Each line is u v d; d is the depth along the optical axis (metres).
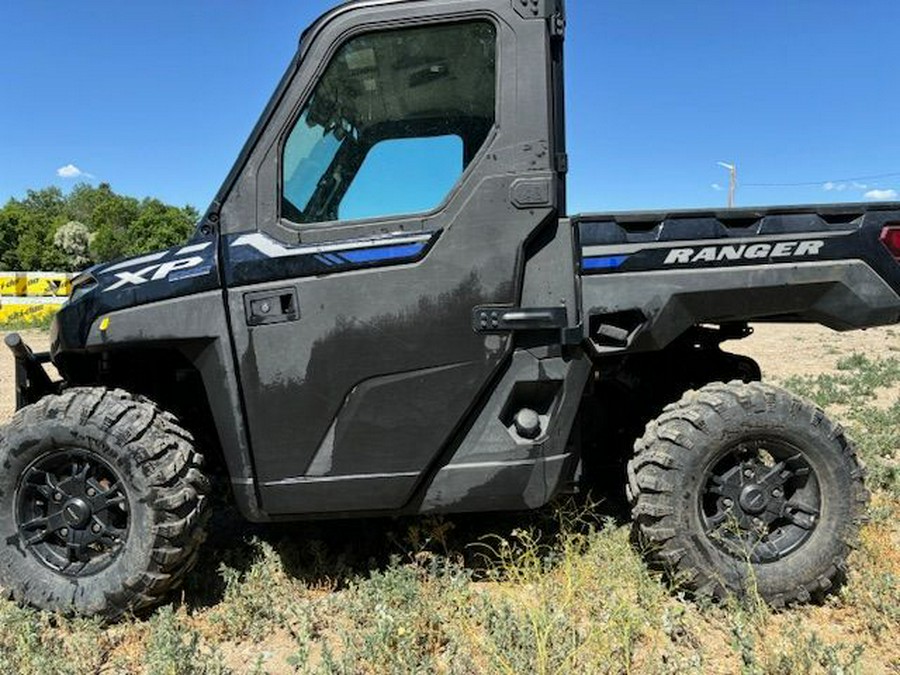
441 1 3.10
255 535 3.84
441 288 3.08
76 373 3.70
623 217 3.17
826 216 3.29
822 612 3.15
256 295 3.08
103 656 2.91
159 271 3.14
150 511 3.09
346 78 3.17
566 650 2.67
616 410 4.20
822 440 3.17
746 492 3.20
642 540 3.36
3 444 3.19
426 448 3.13
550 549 3.54
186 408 3.79
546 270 3.14
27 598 3.17
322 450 3.13
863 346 13.01
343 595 3.32
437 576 3.43
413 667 2.67
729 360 4.05
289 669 2.82
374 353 3.09
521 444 3.17
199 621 3.15
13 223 80.62
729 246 3.22
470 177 3.09
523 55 3.08
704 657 2.79
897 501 4.23
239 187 3.13
